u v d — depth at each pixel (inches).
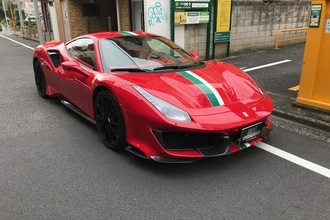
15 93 215.8
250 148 127.6
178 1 287.4
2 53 471.5
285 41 411.2
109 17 438.0
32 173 110.3
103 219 86.0
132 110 107.3
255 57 335.3
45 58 184.4
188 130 98.7
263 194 96.9
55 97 192.5
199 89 113.2
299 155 121.9
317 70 159.0
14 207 91.6
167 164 114.9
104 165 114.9
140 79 116.6
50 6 517.0
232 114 105.5
